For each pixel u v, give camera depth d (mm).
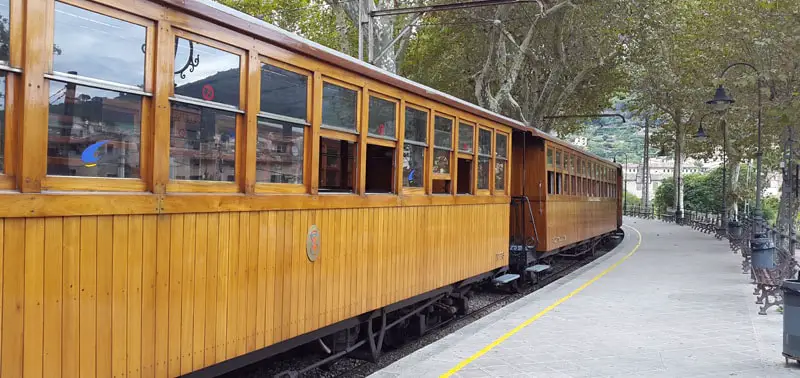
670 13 23719
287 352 7125
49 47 3184
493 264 9859
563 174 14273
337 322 5906
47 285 3184
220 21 4121
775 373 5938
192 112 4020
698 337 7418
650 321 8320
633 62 27344
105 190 3480
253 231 4594
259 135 4586
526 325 8008
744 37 16203
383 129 6363
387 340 8062
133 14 3582
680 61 25844
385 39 18781
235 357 4594
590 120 39406
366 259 6211
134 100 3650
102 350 3459
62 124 3262
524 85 27859
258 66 4547
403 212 6926
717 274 13398
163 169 3797
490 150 9656
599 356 6523
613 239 25453
